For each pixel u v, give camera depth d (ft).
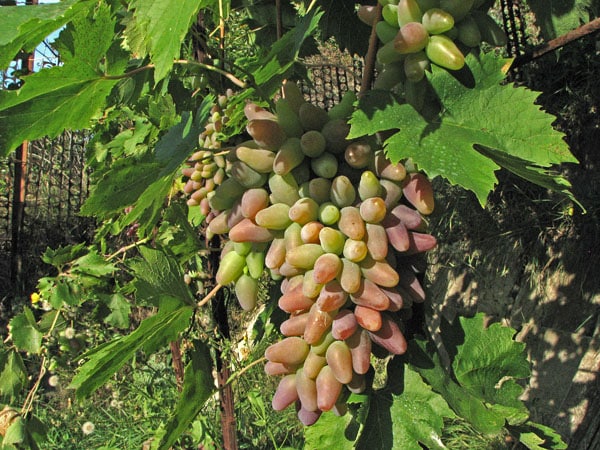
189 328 2.86
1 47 1.77
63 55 1.86
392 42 1.94
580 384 4.97
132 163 2.43
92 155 3.97
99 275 3.80
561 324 5.32
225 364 2.96
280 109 1.99
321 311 1.92
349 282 1.88
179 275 2.47
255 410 4.41
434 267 6.55
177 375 3.43
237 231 2.04
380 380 4.71
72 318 4.06
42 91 1.87
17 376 3.59
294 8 3.27
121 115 3.81
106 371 2.19
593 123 5.35
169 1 1.77
